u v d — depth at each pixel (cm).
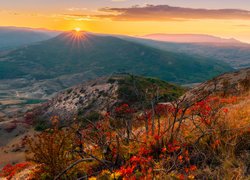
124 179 427
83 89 8200
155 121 789
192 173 439
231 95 1556
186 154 482
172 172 443
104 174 469
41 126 7281
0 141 6919
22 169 978
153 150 547
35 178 626
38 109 8612
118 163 532
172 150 491
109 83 7669
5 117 10169
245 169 422
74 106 7556
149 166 458
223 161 451
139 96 655
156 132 645
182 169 443
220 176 424
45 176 582
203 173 438
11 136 7250
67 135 594
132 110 748
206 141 544
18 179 801
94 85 8169
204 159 477
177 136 576
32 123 7812
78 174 553
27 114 8575
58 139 597
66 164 573
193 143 542
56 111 7944
